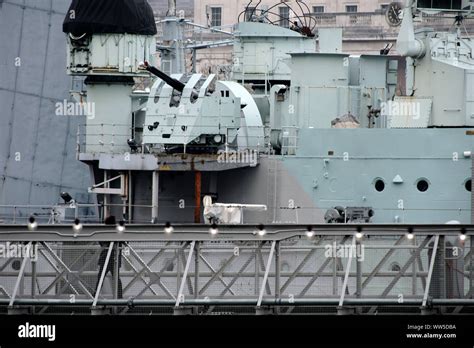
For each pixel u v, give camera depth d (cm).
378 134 16225
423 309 12162
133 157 16700
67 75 18300
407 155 16125
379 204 16200
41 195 18562
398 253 13162
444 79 16500
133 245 12606
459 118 16350
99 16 17350
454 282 12400
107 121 17588
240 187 16775
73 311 12344
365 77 17775
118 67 17425
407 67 17188
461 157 15975
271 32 18788
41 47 18625
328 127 17212
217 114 16538
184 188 16938
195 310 12262
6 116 18662
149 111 16788
